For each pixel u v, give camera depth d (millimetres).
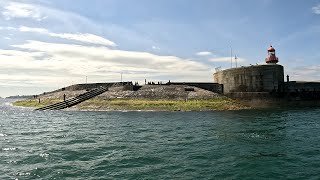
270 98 62156
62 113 59062
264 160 19094
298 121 38375
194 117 45812
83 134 30688
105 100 70750
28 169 17656
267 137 26984
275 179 15562
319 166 17688
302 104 62156
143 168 17625
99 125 38062
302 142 24562
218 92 71500
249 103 64250
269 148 22469
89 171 17156
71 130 33969
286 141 25047
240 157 19875
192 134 29328
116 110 61750
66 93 88688
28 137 29469
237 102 64812
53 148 23484
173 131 31625
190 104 61781
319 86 63594
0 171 17297
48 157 20500
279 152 21172
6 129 36156
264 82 62781
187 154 20828
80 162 19109
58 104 72250
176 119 43500
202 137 27438
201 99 65312
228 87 69438
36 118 50344
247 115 47156
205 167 17703
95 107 65562
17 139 28266
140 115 50844
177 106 60812
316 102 62406
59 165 18453
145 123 39281
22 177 16234
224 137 27219
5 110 74125
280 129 31609
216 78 76875
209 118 43906
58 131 33469
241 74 66125
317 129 31391
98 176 16250
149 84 78438
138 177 15992
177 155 20594
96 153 21531
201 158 19688
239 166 17828
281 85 62688
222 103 62500
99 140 26844
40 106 78500
